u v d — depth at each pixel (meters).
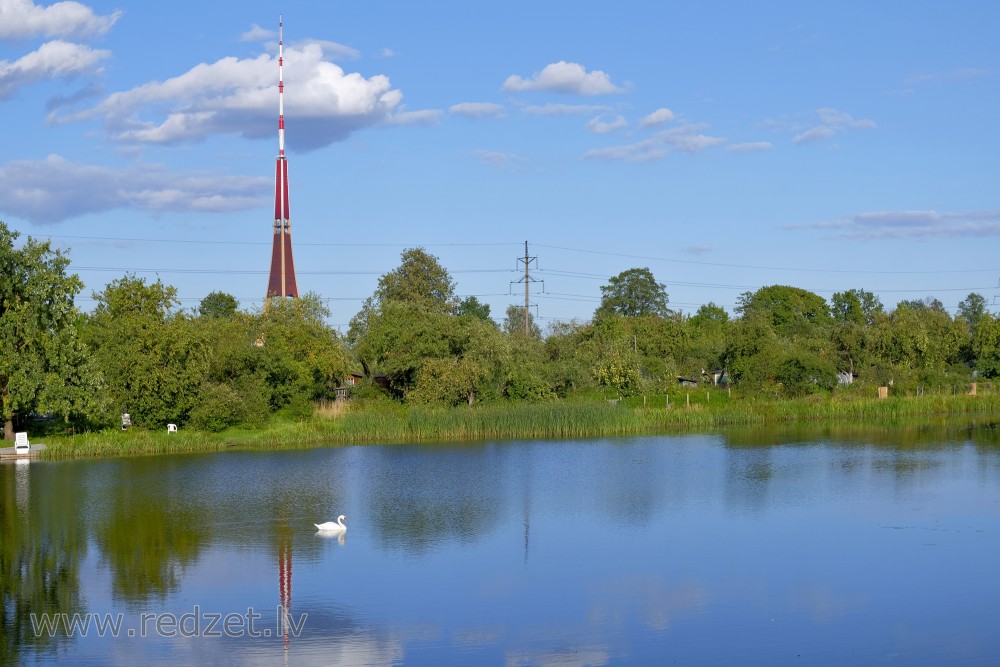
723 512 48.28
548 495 53.94
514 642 29.34
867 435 84.62
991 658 27.75
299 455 74.06
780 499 51.81
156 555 40.22
